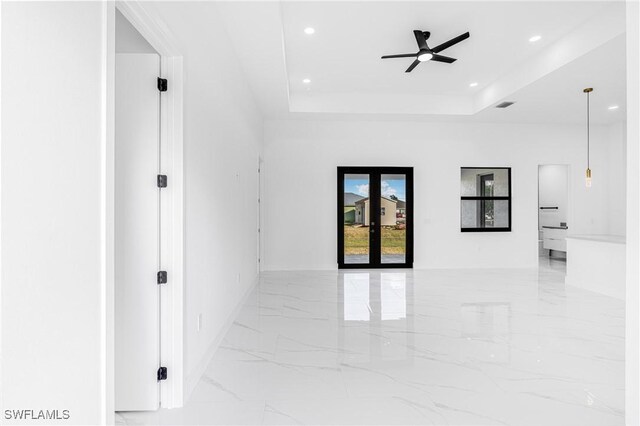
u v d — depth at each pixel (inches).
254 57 154.7
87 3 42.9
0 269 32.2
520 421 75.4
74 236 40.9
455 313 153.6
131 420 75.5
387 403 82.5
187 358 85.3
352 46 174.9
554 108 239.9
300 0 135.6
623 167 273.1
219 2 113.4
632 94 46.7
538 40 170.7
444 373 97.3
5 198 32.5
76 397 41.2
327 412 78.8
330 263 270.5
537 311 156.4
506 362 104.2
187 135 84.6
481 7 141.7
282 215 267.9
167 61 79.7
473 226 281.6
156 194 78.1
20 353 34.1
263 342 120.3
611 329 132.4
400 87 237.5
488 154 278.7
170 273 79.8
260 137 246.1
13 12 33.0
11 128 32.9
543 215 364.8
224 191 126.6
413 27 156.6
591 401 83.1
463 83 229.8
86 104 42.9
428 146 275.6
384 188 274.5
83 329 42.4
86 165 42.9
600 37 146.4
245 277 176.4
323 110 249.0
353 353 111.0
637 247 45.8
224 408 80.4
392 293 191.8
